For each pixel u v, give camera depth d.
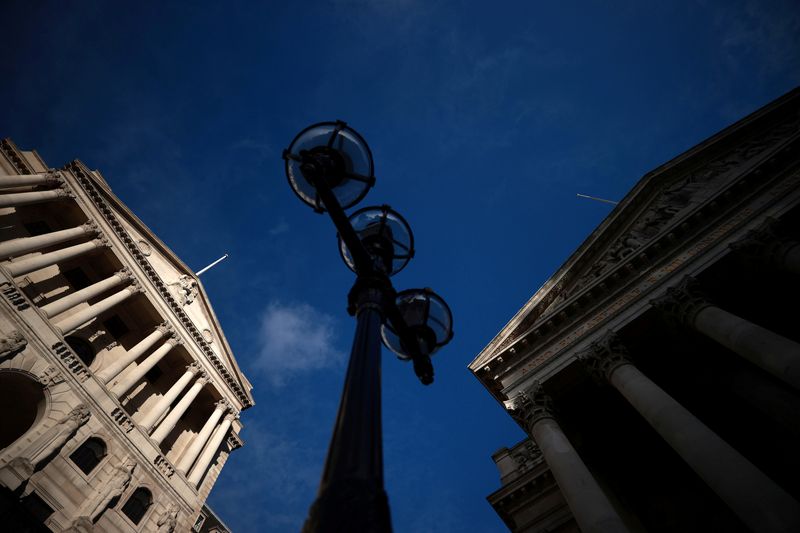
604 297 22.75
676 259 21.14
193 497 32.44
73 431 25.75
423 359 6.72
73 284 34.16
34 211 33.22
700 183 24.11
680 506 19.66
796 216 18.27
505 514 24.75
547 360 22.28
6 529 20.27
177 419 34.44
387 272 7.05
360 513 3.00
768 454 18.83
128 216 40.19
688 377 21.58
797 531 10.46
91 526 23.66
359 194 7.05
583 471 16.12
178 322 39.00
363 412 3.89
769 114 23.77
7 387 25.50
